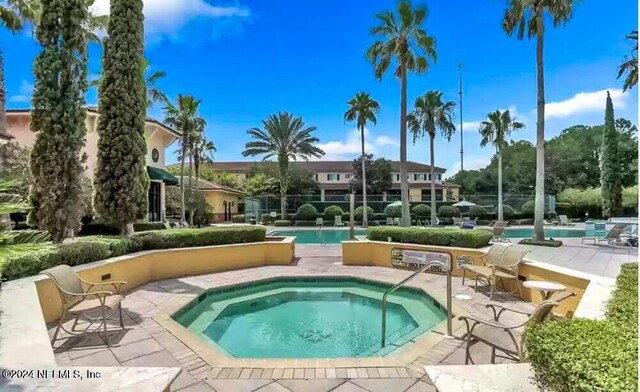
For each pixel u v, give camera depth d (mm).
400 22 15734
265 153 30375
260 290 8219
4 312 3619
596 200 29531
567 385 1772
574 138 43750
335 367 3850
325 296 7797
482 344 4383
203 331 5742
